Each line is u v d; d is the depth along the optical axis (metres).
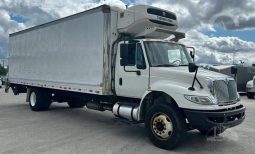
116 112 7.98
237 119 6.64
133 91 7.61
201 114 6.07
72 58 9.59
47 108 12.44
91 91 8.62
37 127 8.82
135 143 7.12
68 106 14.00
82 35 9.08
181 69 6.91
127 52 7.50
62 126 9.05
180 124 6.36
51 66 10.85
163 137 6.60
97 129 8.71
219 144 7.16
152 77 7.13
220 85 6.49
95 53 8.47
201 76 6.37
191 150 6.61
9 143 6.89
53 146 6.71
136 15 7.88
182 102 6.31
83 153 6.20
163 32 8.00
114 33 8.24
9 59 14.73
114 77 8.17
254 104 17.31
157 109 6.69
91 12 8.67
